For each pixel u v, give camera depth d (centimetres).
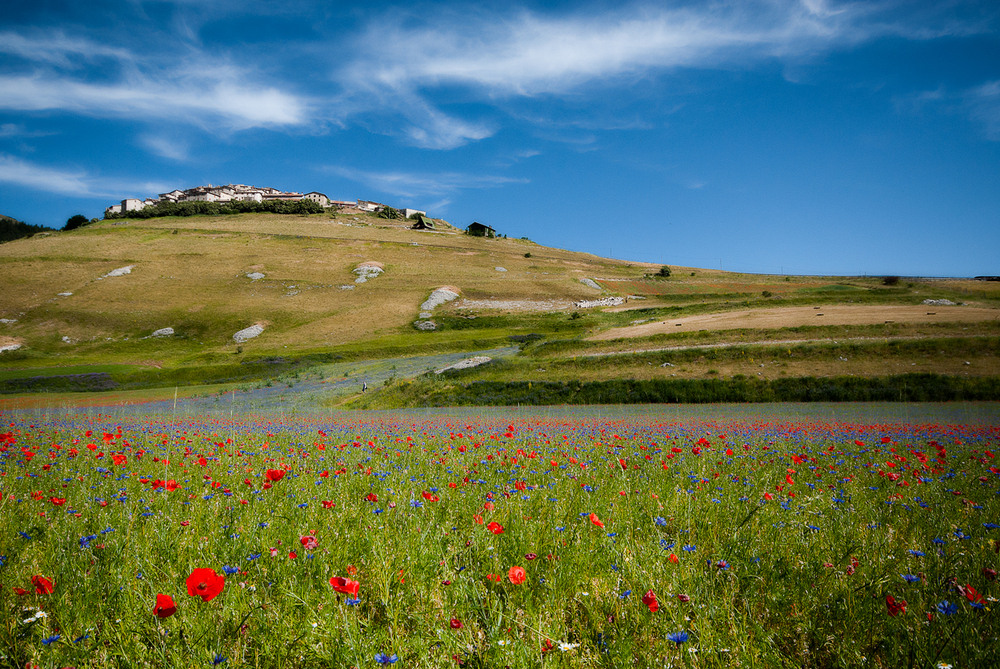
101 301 9538
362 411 3931
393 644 252
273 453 966
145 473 709
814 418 2434
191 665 234
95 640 256
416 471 733
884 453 1036
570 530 418
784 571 347
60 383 6044
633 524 452
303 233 15925
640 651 258
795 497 584
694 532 441
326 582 307
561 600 306
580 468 767
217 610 284
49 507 488
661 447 1137
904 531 450
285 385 5731
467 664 245
